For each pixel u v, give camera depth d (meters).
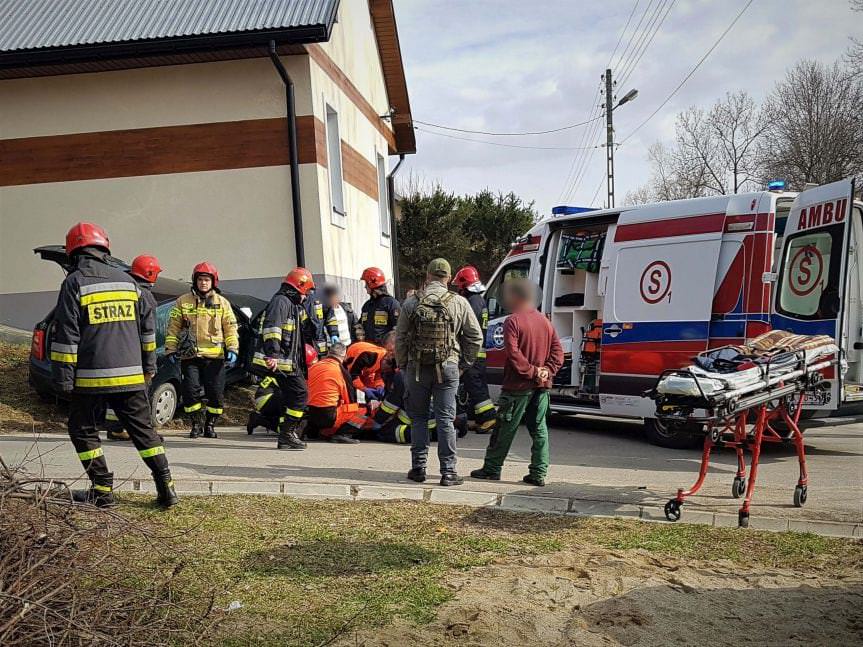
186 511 6.00
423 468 6.98
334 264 14.41
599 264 10.48
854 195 8.10
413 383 6.89
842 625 4.20
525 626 4.16
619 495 6.55
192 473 7.15
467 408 10.48
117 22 13.33
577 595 4.56
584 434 10.73
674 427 6.07
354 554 5.20
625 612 4.32
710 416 5.80
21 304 14.11
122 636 3.53
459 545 5.42
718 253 8.93
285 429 8.72
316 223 13.60
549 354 7.03
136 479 6.70
